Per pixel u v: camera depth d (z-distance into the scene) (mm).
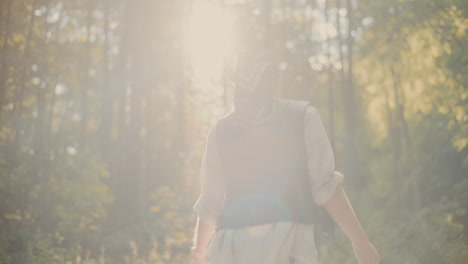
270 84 1570
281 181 1491
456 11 9078
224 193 1623
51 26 9414
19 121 8523
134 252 7004
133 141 11188
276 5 14609
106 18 12648
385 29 12188
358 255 1513
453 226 8820
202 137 12758
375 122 16594
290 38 14391
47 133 10023
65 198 8625
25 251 6555
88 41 12062
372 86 15828
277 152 1511
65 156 9531
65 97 12617
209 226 1660
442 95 9781
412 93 12766
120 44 11758
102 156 12945
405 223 9898
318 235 1539
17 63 8562
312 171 1489
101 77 14039
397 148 14695
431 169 13133
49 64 9688
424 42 10516
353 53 14984
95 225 8859
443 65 9336
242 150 1544
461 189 11023
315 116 1535
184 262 7148
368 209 12172
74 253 6949
